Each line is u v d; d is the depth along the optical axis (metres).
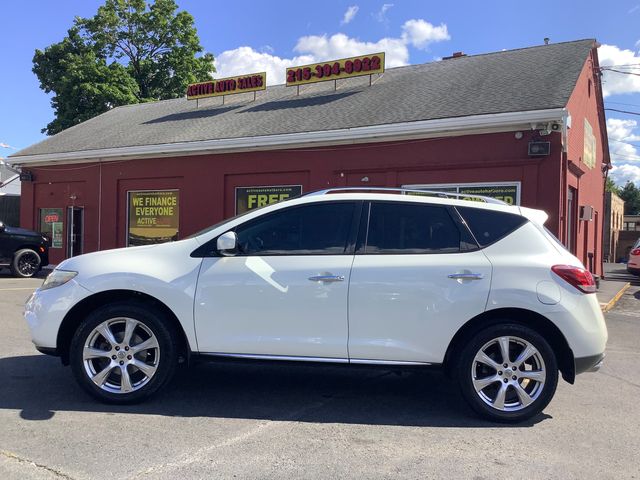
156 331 4.58
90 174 17.84
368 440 3.99
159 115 19.53
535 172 11.15
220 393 5.06
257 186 14.80
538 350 4.36
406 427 4.28
